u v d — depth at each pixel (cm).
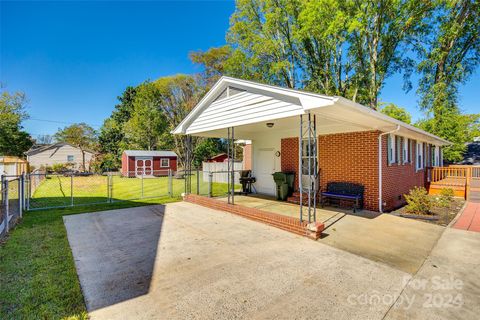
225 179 1883
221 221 656
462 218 659
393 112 2541
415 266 370
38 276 338
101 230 577
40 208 838
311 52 1839
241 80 655
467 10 1446
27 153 3297
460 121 1977
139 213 762
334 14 1469
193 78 3025
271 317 249
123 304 273
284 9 1719
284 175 919
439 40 1509
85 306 268
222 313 256
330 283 319
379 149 724
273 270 358
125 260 398
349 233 531
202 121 862
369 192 743
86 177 2508
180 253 428
